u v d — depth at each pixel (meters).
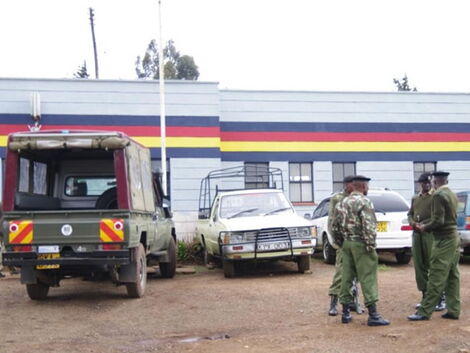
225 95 20.94
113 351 6.58
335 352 6.23
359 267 7.45
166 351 6.53
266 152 21.03
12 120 19.00
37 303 9.78
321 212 15.97
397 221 13.58
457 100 22.53
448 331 6.96
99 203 10.73
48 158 11.27
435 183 7.76
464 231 13.95
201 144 20.05
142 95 19.78
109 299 10.04
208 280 12.45
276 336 7.11
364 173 21.64
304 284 11.20
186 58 48.78
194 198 19.91
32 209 10.23
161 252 12.65
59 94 19.34
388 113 21.98
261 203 13.94
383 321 7.40
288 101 21.30
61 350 6.62
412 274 12.46
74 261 9.19
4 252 9.25
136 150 10.27
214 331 7.59
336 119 21.58
